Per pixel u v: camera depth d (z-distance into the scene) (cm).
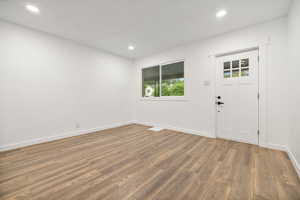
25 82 263
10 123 247
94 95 381
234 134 291
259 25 251
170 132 364
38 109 281
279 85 236
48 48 293
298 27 170
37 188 142
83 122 357
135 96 490
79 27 269
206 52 319
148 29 277
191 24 257
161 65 418
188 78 351
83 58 355
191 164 194
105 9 212
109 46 370
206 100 321
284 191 138
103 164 194
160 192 137
